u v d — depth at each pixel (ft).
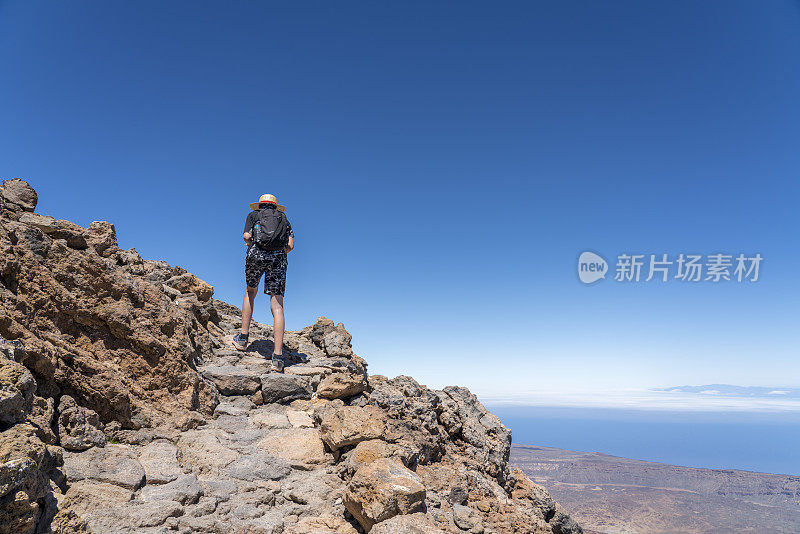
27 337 18.02
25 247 20.51
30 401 16.14
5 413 13.80
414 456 22.79
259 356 32.68
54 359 18.57
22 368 15.53
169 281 34.30
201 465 19.57
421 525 16.44
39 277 20.44
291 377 27.89
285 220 32.73
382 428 22.61
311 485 19.77
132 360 22.47
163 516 15.57
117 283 22.93
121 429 20.40
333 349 35.81
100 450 17.92
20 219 23.00
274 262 31.55
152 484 17.39
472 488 25.16
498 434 33.30
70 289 21.48
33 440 13.43
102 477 16.34
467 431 31.17
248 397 27.07
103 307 22.09
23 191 24.54
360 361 36.06
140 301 23.82
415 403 28.22
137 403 21.40
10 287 19.71
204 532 15.80
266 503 18.39
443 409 30.86
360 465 20.01
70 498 14.87
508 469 32.01
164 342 23.58
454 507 21.68
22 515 11.78
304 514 18.30
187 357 24.48
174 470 18.56
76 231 24.35
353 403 26.99
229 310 42.63
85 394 19.52
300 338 40.04
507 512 25.14
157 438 20.72
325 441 22.47
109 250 28.27
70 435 17.70
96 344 21.80
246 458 20.74
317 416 24.68
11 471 11.43
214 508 17.02
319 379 29.86
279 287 31.58
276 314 31.07
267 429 23.99
